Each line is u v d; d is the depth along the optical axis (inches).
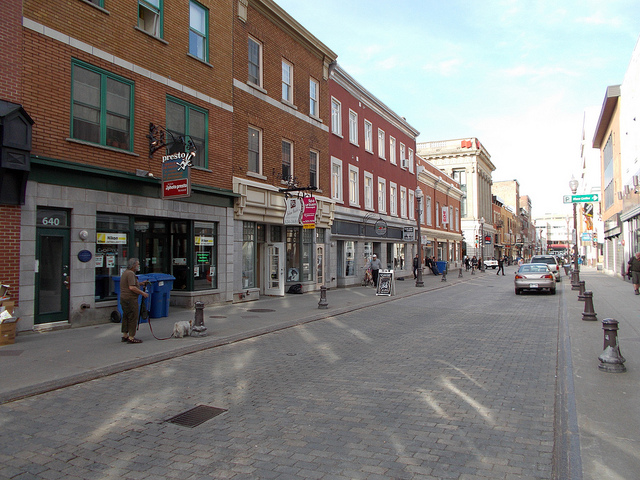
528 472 157.6
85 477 157.6
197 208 564.4
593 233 1817.2
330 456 171.6
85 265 429.7
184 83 544.7
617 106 1135.0
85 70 433.4
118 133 464.1
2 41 364.2
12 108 357.4
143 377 282.8
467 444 181.2
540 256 1183.6
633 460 164.4
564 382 259.6
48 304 405.4
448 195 1847.9
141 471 161.8
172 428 201.5
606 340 293.7
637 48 867.4
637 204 875.4
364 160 1056.8
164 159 473.4
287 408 225.3
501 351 347.9
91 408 227.3
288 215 690.8
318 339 405.1
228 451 177.3
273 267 740.7
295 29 764.6
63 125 408.8
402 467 162.1
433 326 471.8
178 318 494.3
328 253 884.0
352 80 984.3
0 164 353.1
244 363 317.7
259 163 689.0
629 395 236.1
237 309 575.2
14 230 372.2
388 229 1180.5
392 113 1211.9
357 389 254.7
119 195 462.9
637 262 756.6
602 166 1549.0
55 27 405.4
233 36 632.4
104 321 448.8
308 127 816.3
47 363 299.1
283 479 154.6
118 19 464.1
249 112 661.9
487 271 1978.3
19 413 220.2
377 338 407.5
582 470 156.9
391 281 784.9
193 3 567.8
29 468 164.2
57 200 405.1
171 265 577.0
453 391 248.7
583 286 682.8
